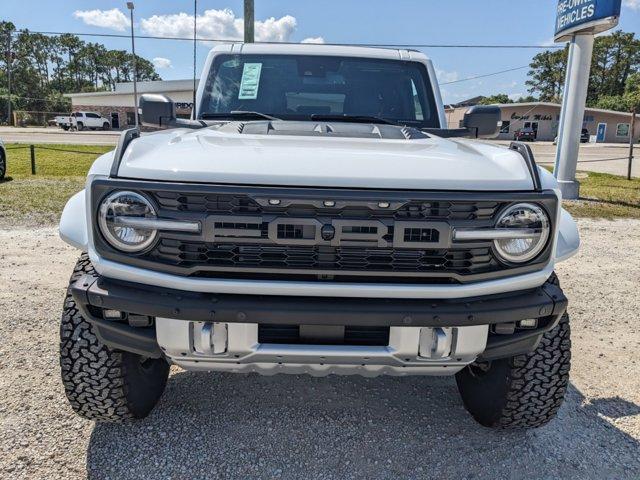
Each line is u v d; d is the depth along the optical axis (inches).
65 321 95.9
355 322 81.2
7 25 3678.6
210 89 146.2
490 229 82.0
